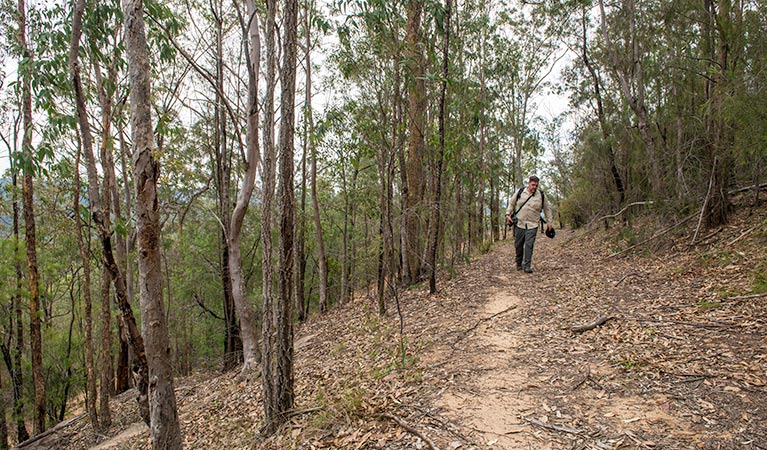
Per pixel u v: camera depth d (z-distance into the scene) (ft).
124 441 27.58
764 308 14.67
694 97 27.17
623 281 22.61
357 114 25.32
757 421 9.04
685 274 21.26
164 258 58.44
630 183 37.50
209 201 52.65
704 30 25.16
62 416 54.80
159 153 11.58
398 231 29.66
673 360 12.46
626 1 33.58
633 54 32.91
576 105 47.52
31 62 21.31
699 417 9.59
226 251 49.98
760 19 19.97
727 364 11.62
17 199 41.24
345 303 51.65
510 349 15.70
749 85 19.61
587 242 41.42
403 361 16.12
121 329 45.24
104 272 30.66
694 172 27.86
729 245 22.86
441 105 25.12
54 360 53.72
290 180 13.92
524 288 24.81
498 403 11.76
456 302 24.18
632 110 34.91
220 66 42.93
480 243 51.24
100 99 25.94
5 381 55.62
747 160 23.61
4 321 48.78
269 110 13.82
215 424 20.76
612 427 9.77
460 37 32.19
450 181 38.11
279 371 14.48
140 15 10.94
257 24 30.48
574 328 16.39
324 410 13.83
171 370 11.89
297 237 53.98
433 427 11.07
